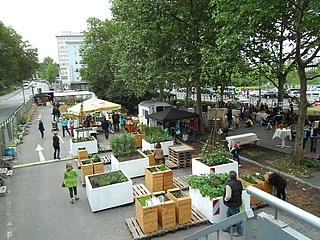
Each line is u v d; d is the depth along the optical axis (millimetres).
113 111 27844
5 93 79875
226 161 10922
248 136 15883
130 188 9281
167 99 44781
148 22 17625
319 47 11484
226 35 12719
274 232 1799
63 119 22328
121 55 22766
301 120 12109
